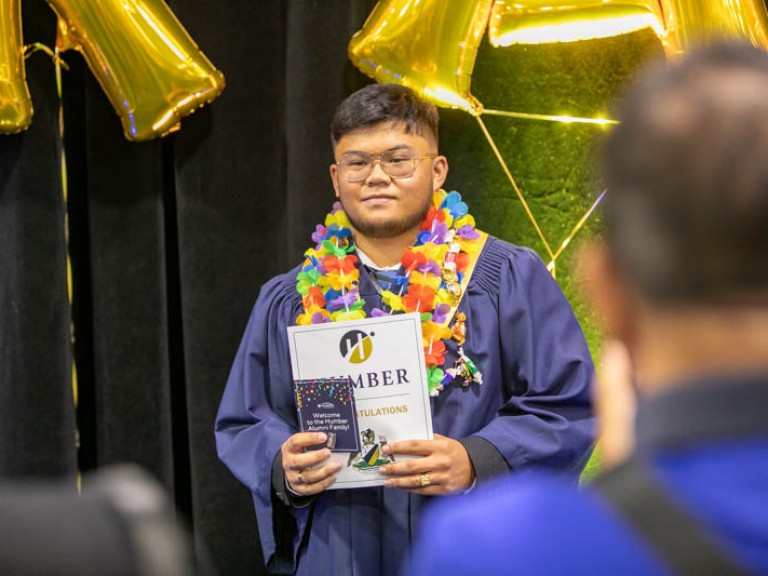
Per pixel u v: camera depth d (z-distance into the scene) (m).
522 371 1.91
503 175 2.52
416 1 2.31
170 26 2.41
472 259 1.97
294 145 2.47
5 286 2.51
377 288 1.99
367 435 1.80
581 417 1.89
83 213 2.63
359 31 2.36
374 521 1.88
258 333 2.05
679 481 0.54
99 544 0.45
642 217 0.57
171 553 0.46
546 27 2.28
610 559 0.54
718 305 0.56
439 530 0.59
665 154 0.56
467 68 2.33
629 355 0.62
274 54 2.53
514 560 0.56
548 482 0.60
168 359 2.56
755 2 2.22
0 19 2.39
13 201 2.50
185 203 2.51
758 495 0.52
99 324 2.57
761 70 0.58
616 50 2.49
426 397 1.79
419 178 1.96
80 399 2.65
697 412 0.55
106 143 2.55
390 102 1.98
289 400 2.02
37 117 2.51
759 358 0.56
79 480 2.64
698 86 0.58
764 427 0.54
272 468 1.90
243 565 2.54
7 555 0.45
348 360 1.81
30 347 2.51
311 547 1.91
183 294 2.52
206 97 2.42
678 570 0.52
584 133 2.50
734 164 0.55
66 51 2.60
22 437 2.51
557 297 1.96
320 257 2.02
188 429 2.56
